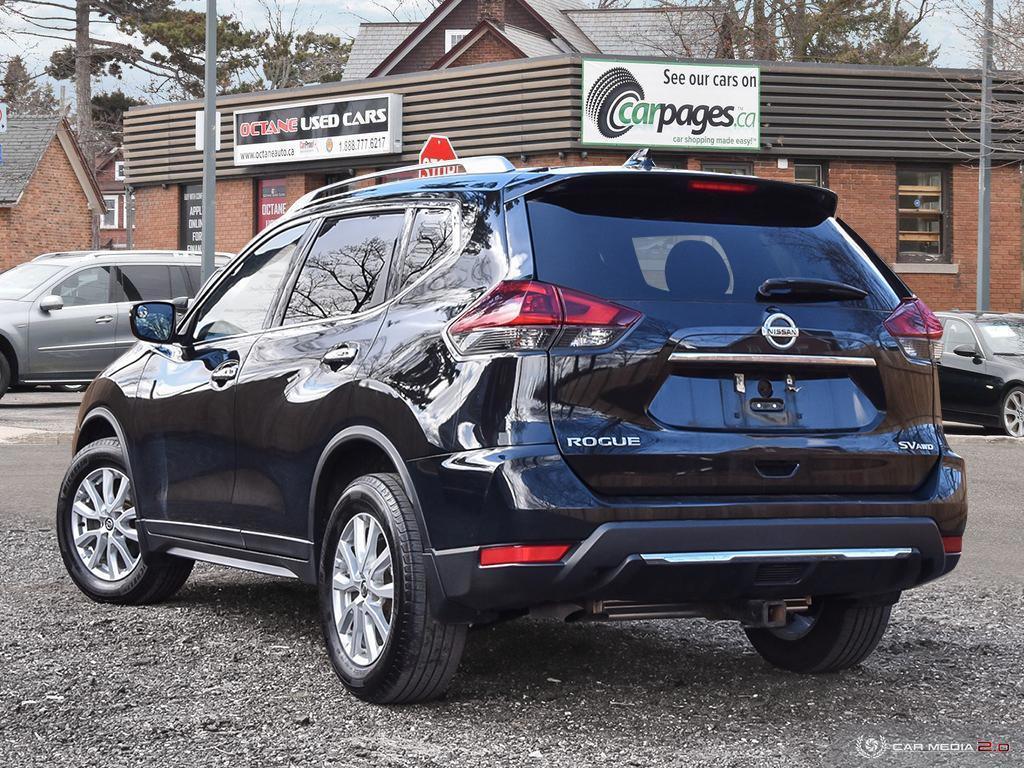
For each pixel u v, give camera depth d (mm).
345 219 5660
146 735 4574
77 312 19344
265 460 5637
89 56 59031
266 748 4438
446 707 4949
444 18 42156
